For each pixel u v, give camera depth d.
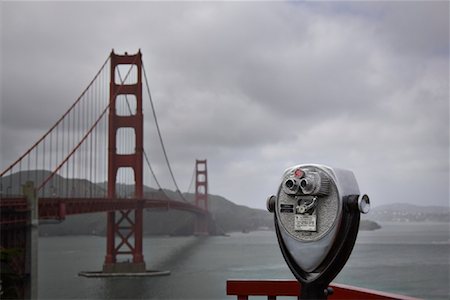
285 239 2.67
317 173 2.59
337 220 2.54
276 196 2.71
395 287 46.16
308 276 2.64
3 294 26.69
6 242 27.36
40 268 68.81
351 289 3.27
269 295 3.48
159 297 43.19
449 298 39.88
